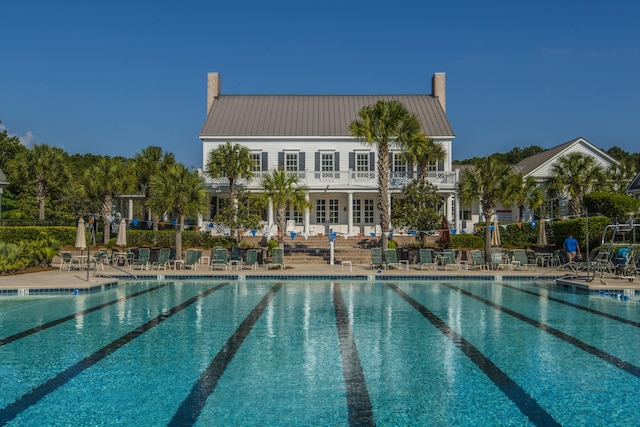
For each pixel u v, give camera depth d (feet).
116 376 24.50
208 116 129.80
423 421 19.20
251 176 104.01
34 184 144.05
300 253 95.04
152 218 116.47
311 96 140.26
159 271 75.10
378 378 24.38
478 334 33.99
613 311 43.29
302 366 26.25
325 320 38.99
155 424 18.83
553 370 25.72
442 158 104.68
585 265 65.57
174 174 85.81
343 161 122.31
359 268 81.25
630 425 18.89
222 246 100.48
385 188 83.30
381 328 35.91
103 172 104.32
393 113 83.15
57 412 19.99
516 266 85.05
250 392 22.33
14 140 187.93
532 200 119.85
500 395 22.09
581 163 112.68
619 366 26.45
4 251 72.13
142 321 38.47
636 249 64.75
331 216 122.21
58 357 27.94
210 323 37.73
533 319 39.42
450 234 98.94
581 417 19.62
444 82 137.59
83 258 78.13
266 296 52.75
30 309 44.04
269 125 126.21
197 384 23.40
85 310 43.60
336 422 19.06
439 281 67.31
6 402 21.06
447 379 24.21
